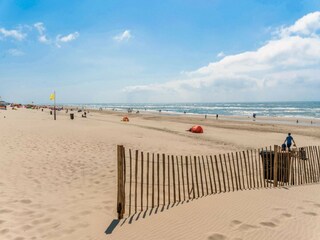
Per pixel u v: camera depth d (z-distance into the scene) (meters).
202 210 7.14
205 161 14.09
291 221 6.64
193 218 6.65
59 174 10.82
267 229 6.15
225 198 8.13
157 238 5.71
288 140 16.86
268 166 10.88
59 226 6.34
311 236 5.91
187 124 44.09
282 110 123.00
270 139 26.72
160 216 6.82
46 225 6.37
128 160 13.23
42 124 31.83
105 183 9.88
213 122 51.31
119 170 6.79
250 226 6.27
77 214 7.05
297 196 8.78
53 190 8.94
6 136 19.78
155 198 8.40
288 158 10.65
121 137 22.09
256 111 116.44
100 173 11.16
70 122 37.06
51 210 7.27
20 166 11.69
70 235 5.91
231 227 6.19
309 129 38.91
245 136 28.83
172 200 8.20
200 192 9.18
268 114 93.50
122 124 37.91
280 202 8.02
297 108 141.25
